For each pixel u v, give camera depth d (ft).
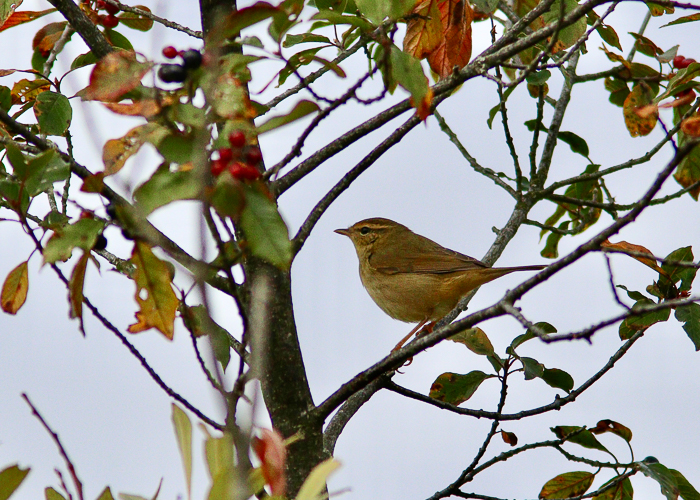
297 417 28.48
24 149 26.55
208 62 17.47
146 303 22.43
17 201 21.42
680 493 31.86
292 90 33.14
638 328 31.01
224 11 30.12
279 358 28.71
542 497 33.65
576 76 34.86
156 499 16.11
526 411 31.94
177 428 15.98
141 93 17.63
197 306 24.40
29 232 21.72
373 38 22.89
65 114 28.78
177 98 17.71
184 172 16.83
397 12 22.06
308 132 22.34
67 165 21.71
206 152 17.47
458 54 31.60
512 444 32.91
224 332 26.76
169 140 17.07
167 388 23.09
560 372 32.07
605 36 34.45
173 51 18.16
